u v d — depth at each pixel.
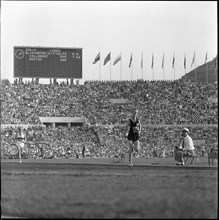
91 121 102.38
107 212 14.53
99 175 20.52
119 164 29.95
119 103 101.75
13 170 22.61
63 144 84.06
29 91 96.38
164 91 94.81
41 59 92.88
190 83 83.06
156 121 90.62
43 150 63.91
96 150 74.56
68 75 95.50
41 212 15.37
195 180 17.88
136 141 29.58
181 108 87.62
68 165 27.27
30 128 91.81
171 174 20.12
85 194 15.95
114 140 89.62
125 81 103.56
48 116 102.19
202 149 38.06
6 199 16.34
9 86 81.38
